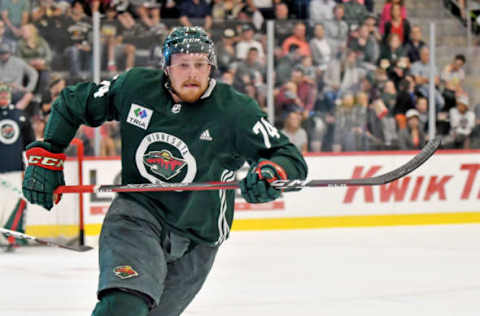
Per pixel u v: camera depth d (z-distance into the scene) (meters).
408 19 22.64
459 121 21.38
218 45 19.94
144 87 6.12
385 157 20.81
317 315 10.20
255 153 5.89
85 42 19.23
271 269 14.01
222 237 6.35
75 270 14.20
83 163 19.44
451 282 12.77
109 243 5.80
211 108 5.95
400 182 20.92
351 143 20.84
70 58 19.14
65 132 6.41
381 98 20.89
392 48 20.84
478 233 19.20
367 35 20.67
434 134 21.27
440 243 17.48
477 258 15.38
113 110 6.38
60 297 11.55
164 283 6.23
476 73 21.41
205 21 19.86
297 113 20.44
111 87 6.31
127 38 19.44
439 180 21.17
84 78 19.28
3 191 17.48
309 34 20.30
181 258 6.22
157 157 6.05
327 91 20.55
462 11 22.38
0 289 12.22
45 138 6.38
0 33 18.72
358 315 10.22
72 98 6.40
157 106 6.04
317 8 23.16
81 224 17.53
